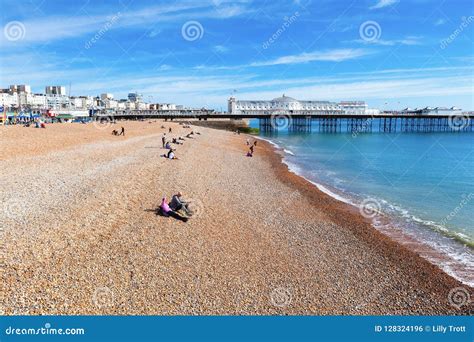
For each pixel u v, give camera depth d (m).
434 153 52.19
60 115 82.06
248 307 9.52
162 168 25.41
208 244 13.08
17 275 9.03
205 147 43.53
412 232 16.91
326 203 21.47
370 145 65.00
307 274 11.72
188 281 10.36
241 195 21.17
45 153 27.14
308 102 125.56
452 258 14.01
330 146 62.19
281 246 13.85
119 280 9.80
